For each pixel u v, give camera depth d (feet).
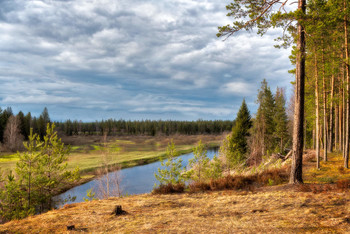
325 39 38.65
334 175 47.52
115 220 24.00
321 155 84.02
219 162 53.57
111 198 38.65
